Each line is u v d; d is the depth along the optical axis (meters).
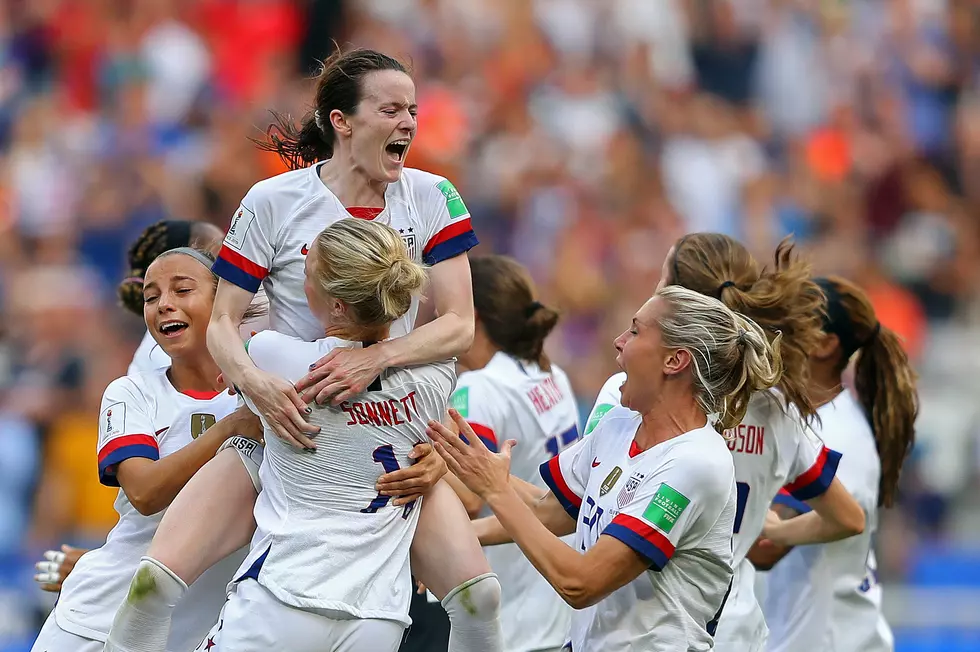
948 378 34.81
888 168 41.09
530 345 16.30
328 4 42.53
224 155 36.47
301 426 11.39
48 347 30.48
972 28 46.22
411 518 11.95
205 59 40.88
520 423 15.88
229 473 12.02
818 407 15.44
